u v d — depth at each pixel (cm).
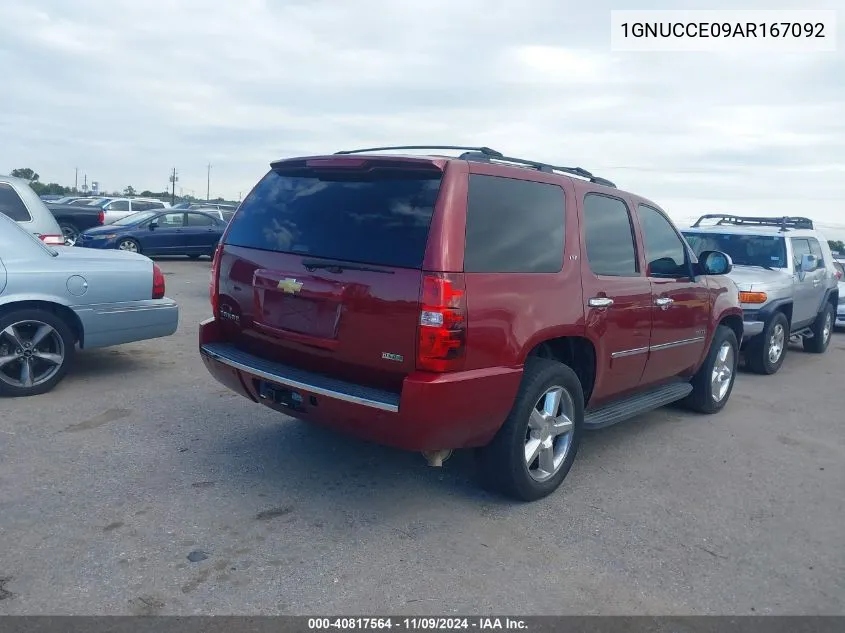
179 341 907
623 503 476
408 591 353
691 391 680
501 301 409
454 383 385
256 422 592
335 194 439
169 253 2100
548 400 462
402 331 387
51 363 646
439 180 400
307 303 426
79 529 398
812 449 615
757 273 939
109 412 602
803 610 356
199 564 368
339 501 452
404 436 390
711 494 501
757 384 873
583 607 348
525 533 422
